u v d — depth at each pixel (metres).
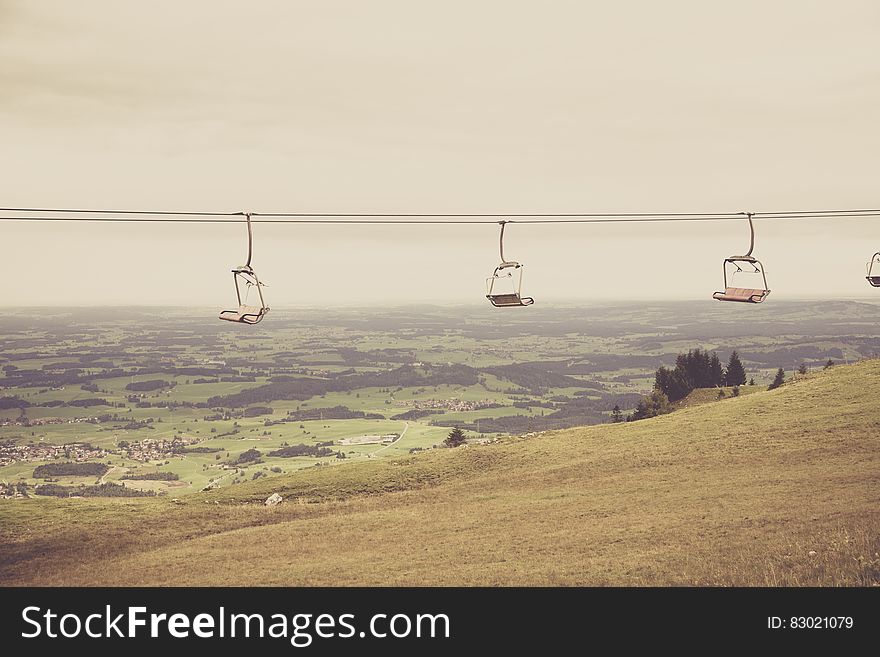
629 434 73.50
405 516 53.00
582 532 42.28
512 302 29.61
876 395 70.25
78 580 40.25
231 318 26.73
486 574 34.94
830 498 42.47
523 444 75.12
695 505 45.91
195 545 48.12
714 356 183.38
